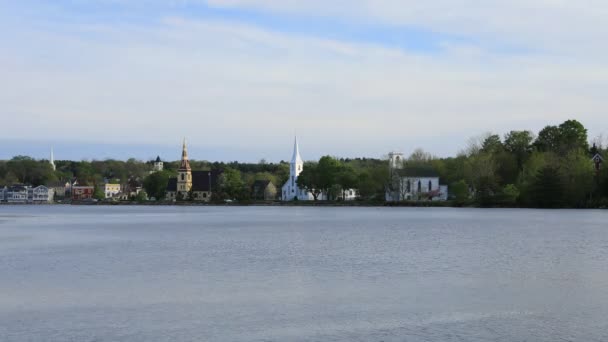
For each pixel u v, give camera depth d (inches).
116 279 2149.4
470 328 1460.4
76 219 6648.6
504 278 2116.1
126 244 3432.6
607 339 1368.1
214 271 2325.3
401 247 3120.1
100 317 1588.3
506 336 1395.2
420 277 2154.3
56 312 1642.5
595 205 7273.6
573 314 1583.4
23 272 2319.1
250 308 1680.6
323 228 4630.9
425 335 1408.7
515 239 3457.2
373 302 1743.4
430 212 7239.2
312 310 1652.3
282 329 1467.8
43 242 3595.0
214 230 4559.5
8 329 1475.1
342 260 2620.6
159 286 2007.9
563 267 2354.8
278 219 6112.2
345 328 1471.5
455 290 1905.8
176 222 5767.7
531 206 7618.1
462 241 3393.2
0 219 6747.1
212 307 1694.1
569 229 4153.5
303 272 2288.4
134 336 1414.9
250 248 3152.1
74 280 2130.9
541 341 1357.0
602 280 2058.3
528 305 1688.0
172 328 1480.1
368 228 4554.6
